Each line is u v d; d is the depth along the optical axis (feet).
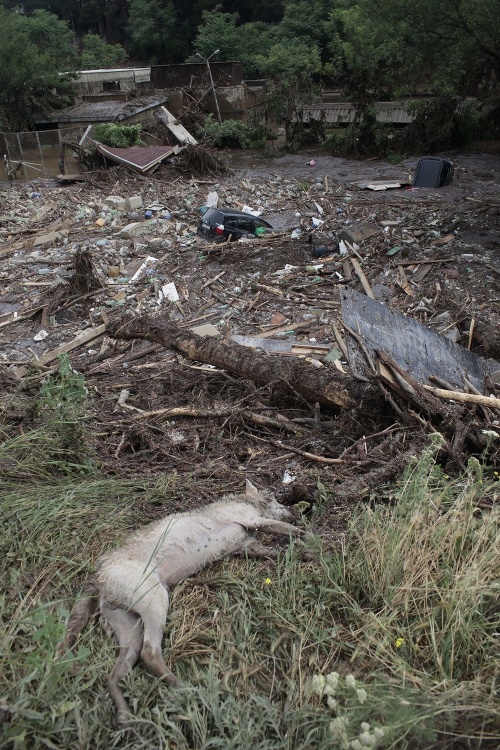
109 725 10.93
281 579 14.35
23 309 45.01
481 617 12.57
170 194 75.92
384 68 102.63
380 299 42.96
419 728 10.36
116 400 28.35
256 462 21.59
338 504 17.88
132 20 214.07
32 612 12.58
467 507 15.39
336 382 24.82
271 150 117.29
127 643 12.16
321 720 10.72
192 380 29.86
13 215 69.46
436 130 106.42
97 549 15.14
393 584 13.76
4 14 130.41
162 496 18.25
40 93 126.31
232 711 11.02
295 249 53.98
